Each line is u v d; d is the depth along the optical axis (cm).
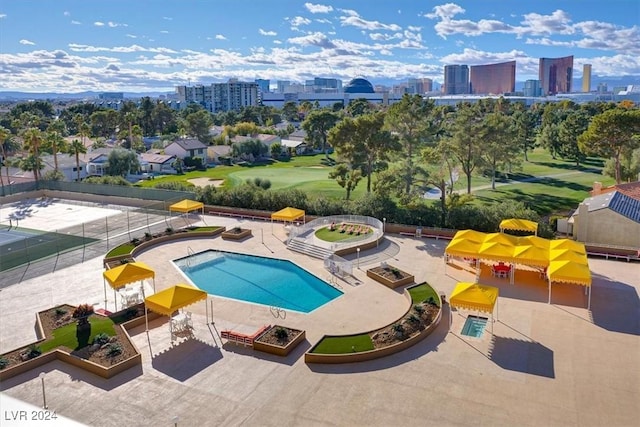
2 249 4062
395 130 6262
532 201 6744
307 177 8644
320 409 1973
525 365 2292
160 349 2473
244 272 3688
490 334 2606
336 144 5934
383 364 2320
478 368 2272
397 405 1992
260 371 2266
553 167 9606
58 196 6744
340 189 7375
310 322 2783
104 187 6425
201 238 4556
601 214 4125
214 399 2047
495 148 7100
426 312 2795
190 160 10462
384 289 3278
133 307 2919
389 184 5106
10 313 2923
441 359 2359
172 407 1994
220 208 5497
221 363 2339
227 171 9806
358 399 2039
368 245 4128
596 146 6875
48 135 8456
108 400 2042
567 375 2202
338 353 2361
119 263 3750
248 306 3014
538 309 2908
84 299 3138
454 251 3419
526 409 1956
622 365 2281
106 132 15300
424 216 4738
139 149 12700
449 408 1969
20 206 6206
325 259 3744
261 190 5691
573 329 2652
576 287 3244
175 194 5859
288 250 4169
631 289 3203
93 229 4909
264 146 11681
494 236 3562
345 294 3200
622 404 1983
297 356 2400
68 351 2386
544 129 10644
